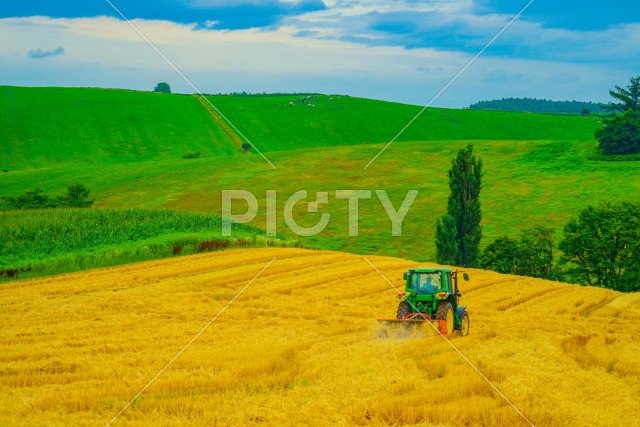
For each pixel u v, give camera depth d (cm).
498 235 7562
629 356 1767
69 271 3644
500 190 9362
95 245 4200
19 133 14112
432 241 7206
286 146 14762
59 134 14262
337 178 10250
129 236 4456
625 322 2480
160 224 4859
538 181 9638
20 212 5059
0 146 13450
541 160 10788
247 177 10544
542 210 8362
